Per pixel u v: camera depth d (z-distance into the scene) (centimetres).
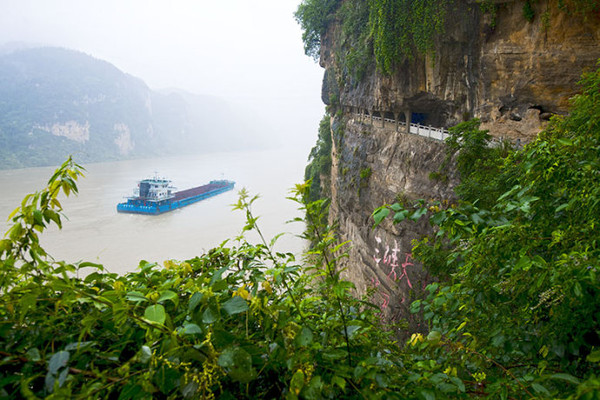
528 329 208
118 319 125
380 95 2027
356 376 131
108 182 8362
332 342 158
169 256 3384
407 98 1838
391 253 1728
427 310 304
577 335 167
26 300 118
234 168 12525
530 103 1330
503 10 1341
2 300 125
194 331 121
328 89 3275
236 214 5481
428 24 1518
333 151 3172
